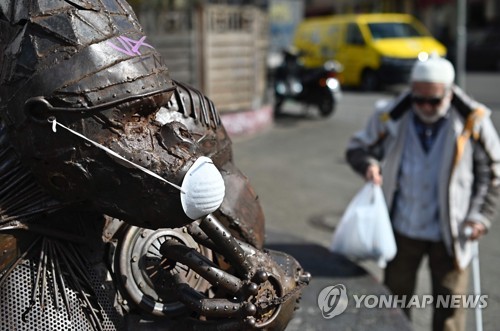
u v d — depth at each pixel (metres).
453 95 3.18
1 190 1.64
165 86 1.55
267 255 1.80
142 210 1.53
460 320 3.23
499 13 26.48
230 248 1.67
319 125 10.74
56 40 1.46
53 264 1.66
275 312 1.71
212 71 9.02
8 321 1.58
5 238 1.61
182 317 1.84
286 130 10.22
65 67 1.45
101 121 1.47
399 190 3.34
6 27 1.56
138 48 1.53
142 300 1.79
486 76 18.39
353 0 29.69
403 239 3.35
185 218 1.52
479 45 20.20
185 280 1.88
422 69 3.10
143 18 8.22
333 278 3.38
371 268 4.57
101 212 1.62
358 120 11.31
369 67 15.57
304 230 5.34
